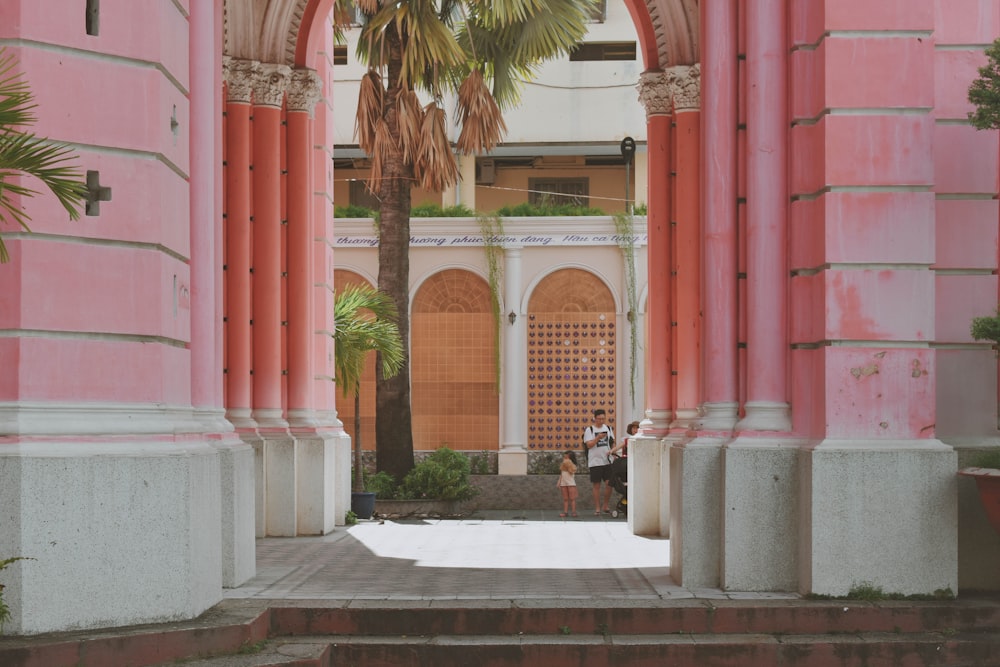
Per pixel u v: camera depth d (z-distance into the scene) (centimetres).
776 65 859
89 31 696
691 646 718
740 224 882
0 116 577
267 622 745
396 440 2069
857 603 762
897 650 721
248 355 1318
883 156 805
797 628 750
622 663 714
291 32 1383
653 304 1397
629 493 1408
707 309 884
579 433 2755
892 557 780
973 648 721
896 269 803
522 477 2694
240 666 658
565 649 717
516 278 2753
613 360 2755
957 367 828
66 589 660
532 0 2095
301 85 1392
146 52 708
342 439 1493
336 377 1666
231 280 1318
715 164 885
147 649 658
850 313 799
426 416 2784
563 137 3141
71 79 684
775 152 857
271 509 1298
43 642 630
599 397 2750
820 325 809
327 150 1513
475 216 2770
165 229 721
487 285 2781
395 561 1035
